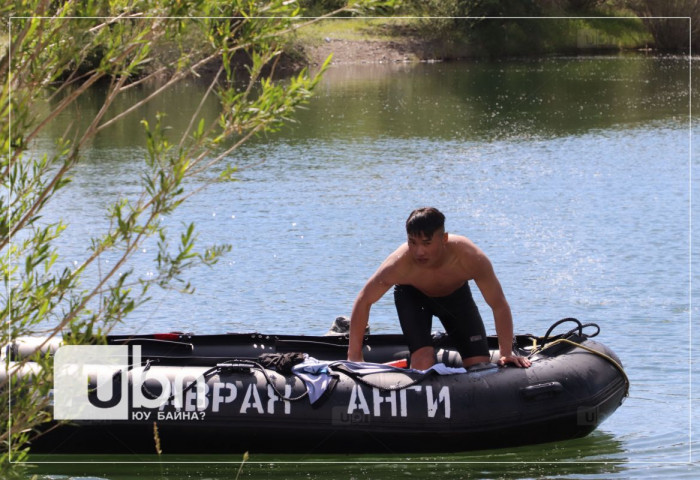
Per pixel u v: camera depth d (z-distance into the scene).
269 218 37.00
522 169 49.34
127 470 15.94
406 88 87.69
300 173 47.97
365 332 18.77
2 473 9.50
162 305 25.45
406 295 17.47
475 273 16.75
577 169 48.91
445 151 55.72
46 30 8.95
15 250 9.86
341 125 66.31
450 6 110.69
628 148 55.28
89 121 58.56
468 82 90.94
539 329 23.78
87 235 33.03
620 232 34.75
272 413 15.98
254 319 24.52
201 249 31.61
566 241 33.47
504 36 112.25
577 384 16.75
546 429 16.47
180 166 9.16
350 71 101.06
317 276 28.78
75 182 44.06
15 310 9.28
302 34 90.25
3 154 8.83
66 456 16.11
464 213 38.75
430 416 16.03
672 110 71.06
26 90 8.90
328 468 16.05
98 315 9.45
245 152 55.09
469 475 15.66
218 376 16.28
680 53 112.25
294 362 16.50
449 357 17.80
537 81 90.81
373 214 38.12
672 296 26.44
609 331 23.56
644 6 113.19
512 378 16.53
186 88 75.88
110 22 8.90
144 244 31.80
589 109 72.75
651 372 20.70
